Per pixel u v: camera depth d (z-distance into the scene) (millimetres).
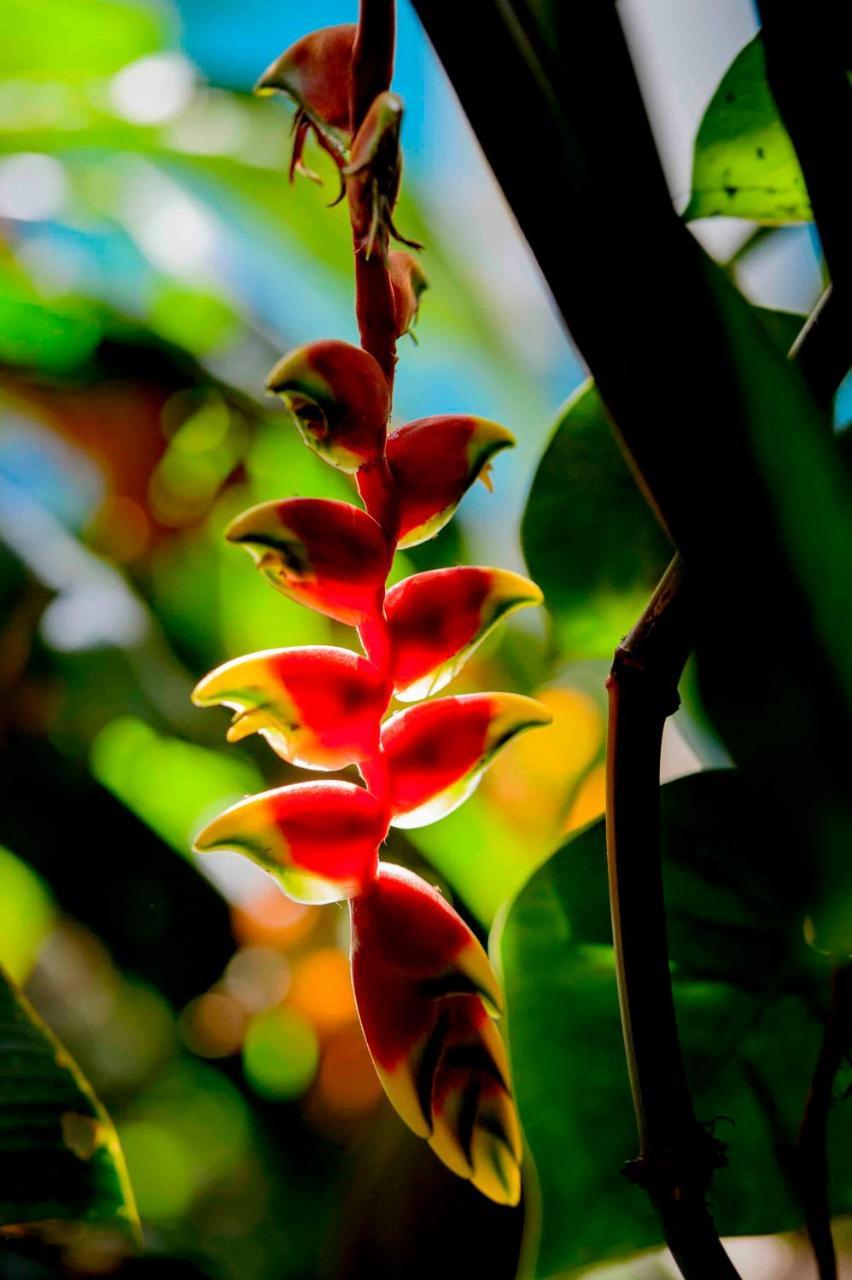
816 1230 1569
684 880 1696
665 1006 1458
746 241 1892
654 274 1338
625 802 1470
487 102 1348
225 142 2854
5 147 2811
